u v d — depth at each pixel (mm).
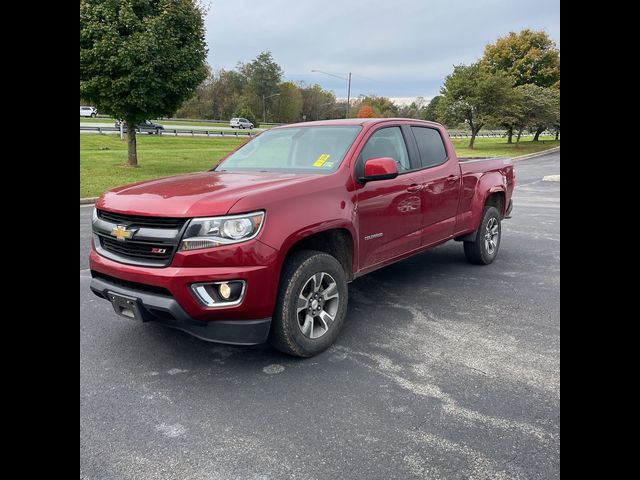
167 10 16766
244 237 3150
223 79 105062
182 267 3092
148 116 17922
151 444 2625
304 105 113500
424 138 5223
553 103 44406
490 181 6184
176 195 3350
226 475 2385
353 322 4367
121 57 15805
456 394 3127
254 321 3266
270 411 2939
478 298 5043
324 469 2424
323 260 3623
